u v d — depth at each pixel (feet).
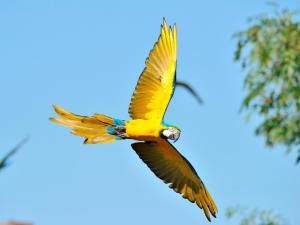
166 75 37.50
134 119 37.27
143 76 37.47
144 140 37.37
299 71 59.67
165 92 37.24
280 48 60.54
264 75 60.29
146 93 37.40
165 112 37.01
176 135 36.65
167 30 37.88
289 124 59.88
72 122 36.88
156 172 39.60
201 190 40.68
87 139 36.94
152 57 37.60
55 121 36.88
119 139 37.11
